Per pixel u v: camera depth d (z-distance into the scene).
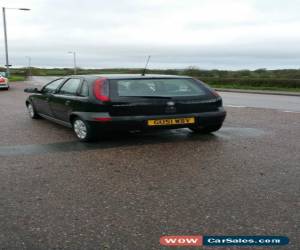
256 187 4.69
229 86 32.19
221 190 4.59
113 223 3.74
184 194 4.47
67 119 7.91
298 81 29.44
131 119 6.79
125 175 5.20
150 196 4.42
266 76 40.06
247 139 7.45
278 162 5.77
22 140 7.51
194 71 43.72
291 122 9.68
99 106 6.77
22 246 3.32
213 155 6.22
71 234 3.52
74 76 8.08
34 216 3.90
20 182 4.93
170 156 6.18
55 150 6.64
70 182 4.92
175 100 7.10
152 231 3.57
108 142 7.27
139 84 7.07
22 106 13.70
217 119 7.52
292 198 4.33
